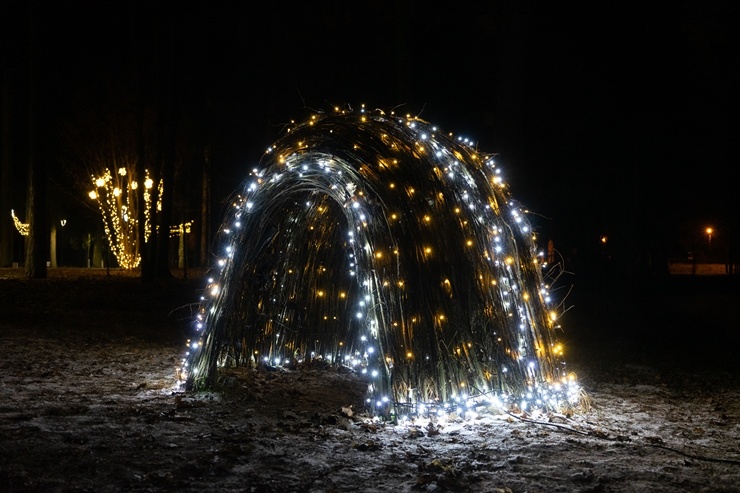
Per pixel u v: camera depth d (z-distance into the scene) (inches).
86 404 274.1
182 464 206.2
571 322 700.0
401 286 271.7
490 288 285.9
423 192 284.4
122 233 1460.4
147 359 402.3
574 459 228.7
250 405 280.1
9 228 1466.5
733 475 221.5
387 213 276.1
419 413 267.3
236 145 1350.9
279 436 240.1
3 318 540.1
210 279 324.2
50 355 394.0
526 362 288.8
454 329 275.3
